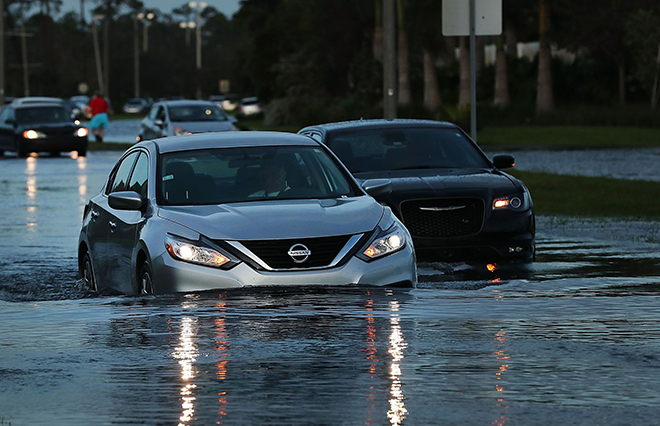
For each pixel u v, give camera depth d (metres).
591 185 49.31
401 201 26.97
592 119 128.50
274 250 19.31
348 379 13.03
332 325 16.39
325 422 11.14
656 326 16.48
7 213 42.69
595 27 139.62
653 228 34.31
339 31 157.50
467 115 129.75
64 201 47.94
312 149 23.11
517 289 20.81
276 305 17.95
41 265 28.16
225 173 22.83
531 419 11.21
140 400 12.19
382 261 19.75
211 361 14.12
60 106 91.62
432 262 27.09
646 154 78.44
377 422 11.12
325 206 20.64
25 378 13.38
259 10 199.25
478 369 13.53
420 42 134.88
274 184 21.98
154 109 84.12
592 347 14.85
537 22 153.12
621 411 11.52
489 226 27.16
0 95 169.75
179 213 20.39
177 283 19.36
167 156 22.53
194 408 11.79
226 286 19.09
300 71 162.62
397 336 15.61
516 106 136.00
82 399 12.29
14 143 87.62
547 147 88.94
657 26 135.75
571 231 33.91
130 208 21.23
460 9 39.03
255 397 12.20
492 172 29.50
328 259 19.50
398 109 131.75
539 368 13.59
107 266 23.05
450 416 11.34
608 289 21.00
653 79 136.62
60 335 16.12
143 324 16.81
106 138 119.69
